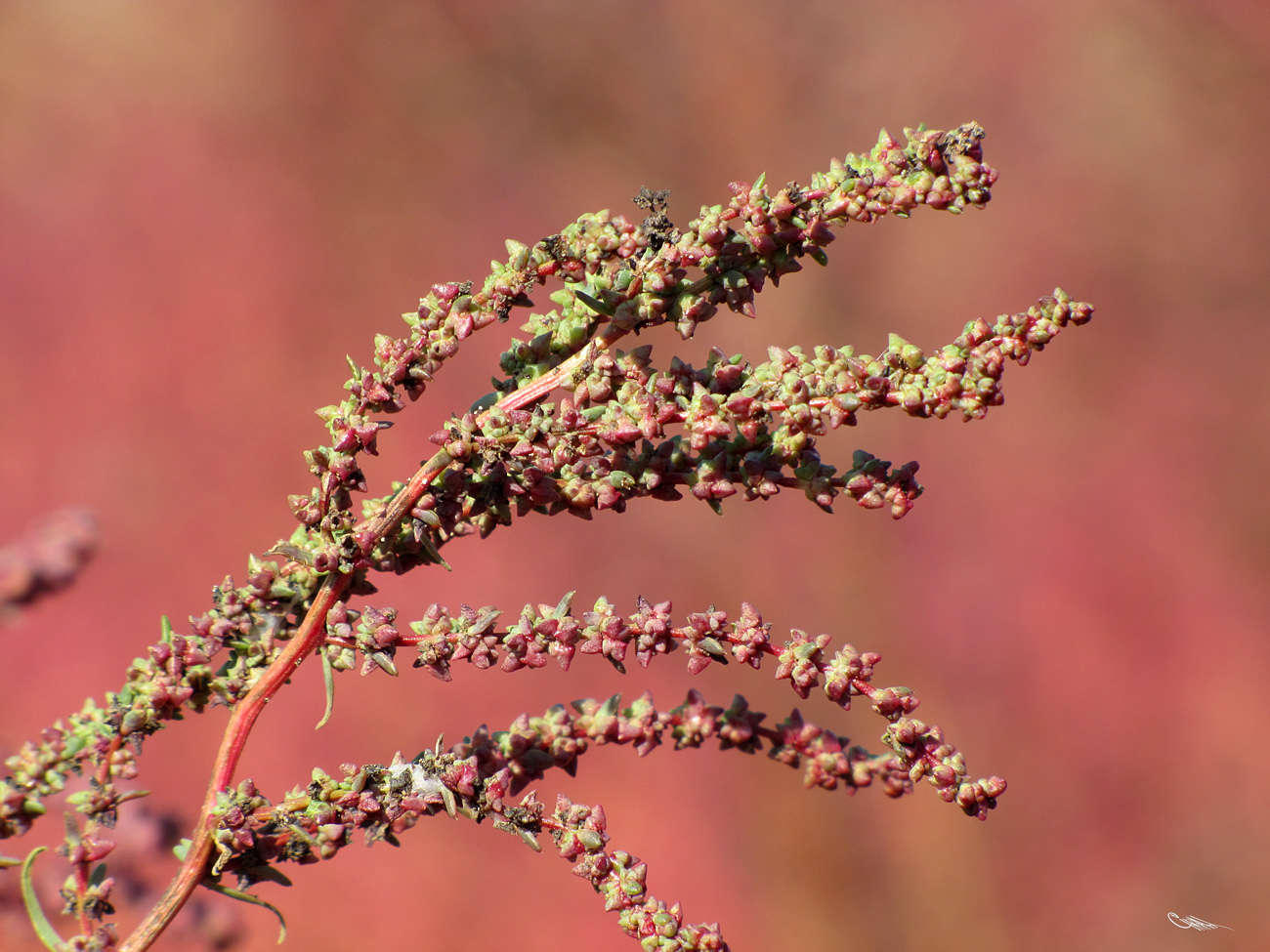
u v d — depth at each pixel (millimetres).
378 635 1333
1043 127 11359
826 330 9758
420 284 9859
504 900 7184
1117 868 8258
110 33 9852
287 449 8852
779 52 10992
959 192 1274
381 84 10297
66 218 9203
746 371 1357
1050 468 9922
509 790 1401
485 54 10648
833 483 1323
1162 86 11477
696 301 1331
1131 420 10312
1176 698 9055
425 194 10148
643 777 7887
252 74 10086
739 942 7430
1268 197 11250
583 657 8023
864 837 7922
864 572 8984
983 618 9148
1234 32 11742
